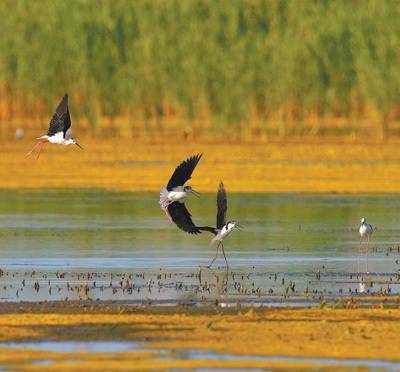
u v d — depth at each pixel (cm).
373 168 5497
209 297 2053
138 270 2428
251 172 5312
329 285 2217
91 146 7412
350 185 4700
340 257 2661
